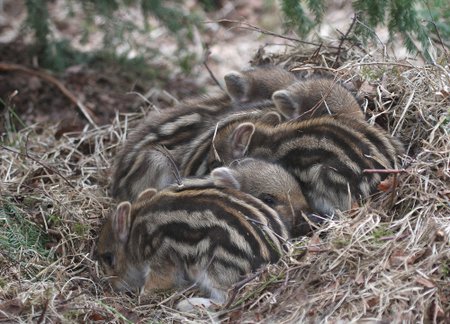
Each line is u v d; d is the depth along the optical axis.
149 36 18.47
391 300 9.73
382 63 13.02
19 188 13.43
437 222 10.46
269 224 11.03
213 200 11.34
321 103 12.95
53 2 19.50
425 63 13.39
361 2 14.43
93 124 15.64
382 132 12.09
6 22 19.52
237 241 10.92
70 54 17.70
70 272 12.06
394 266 10.09
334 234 10.76
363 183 11.68
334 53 14.55
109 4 17.17
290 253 10.70
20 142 14.92
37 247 12.42
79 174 14.31
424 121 12.32
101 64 17.81
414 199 11.12
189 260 11.38
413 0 14.14
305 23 15.09
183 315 10.69
